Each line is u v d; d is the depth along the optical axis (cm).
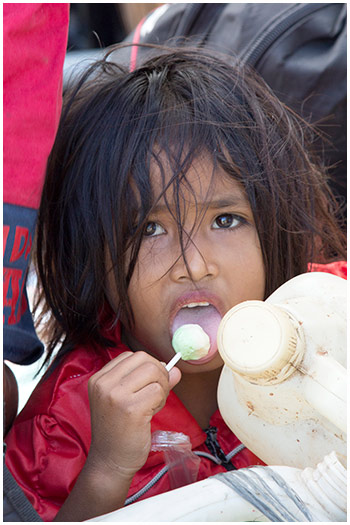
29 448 151
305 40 218
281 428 111
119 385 133
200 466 158
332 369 99
